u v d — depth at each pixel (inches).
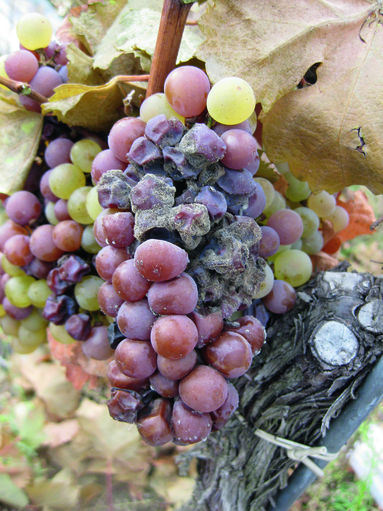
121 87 7.0
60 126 7.9
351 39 6.1
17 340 9.0
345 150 6.4
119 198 5.4
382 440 14.5
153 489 11.3
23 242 7.5
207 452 9.7
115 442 11.7
